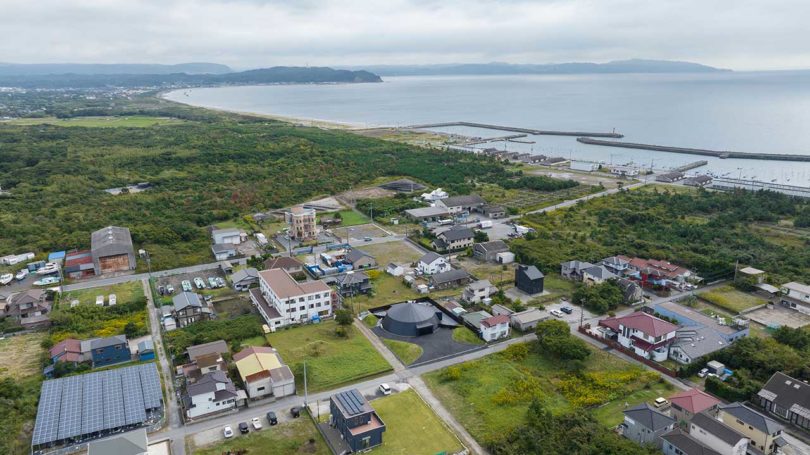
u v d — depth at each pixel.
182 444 66.25
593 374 80.62
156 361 86.38
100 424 68.19
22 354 88.81
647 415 64.69
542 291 113.69
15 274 122.38
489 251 132.50
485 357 86.88
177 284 118.81
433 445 65.94
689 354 83.19
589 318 100.94
